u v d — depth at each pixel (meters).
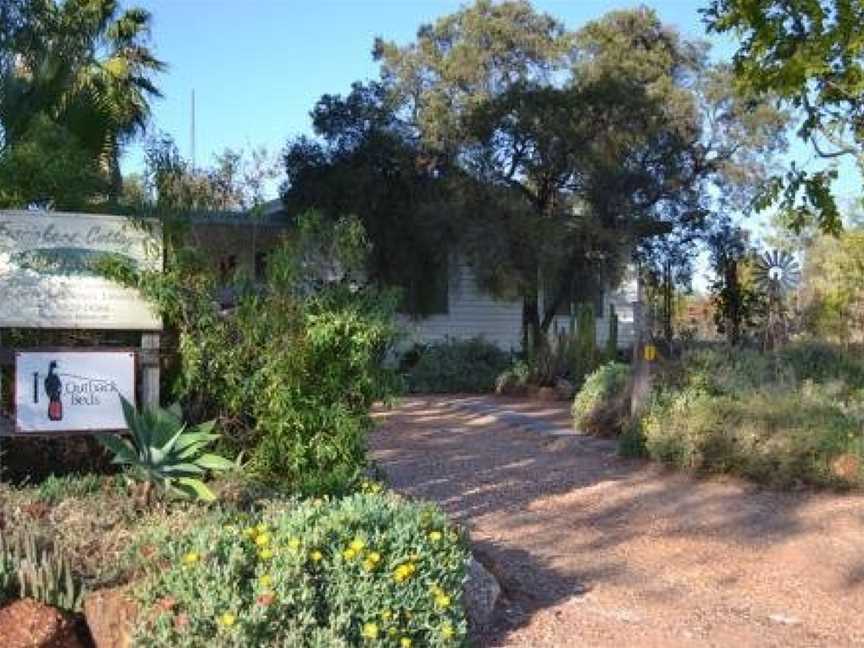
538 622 6.24
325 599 4.97
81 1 16.75
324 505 5.97
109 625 4.77
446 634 5.16
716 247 33.03
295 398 7.70
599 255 26.20
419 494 10.25
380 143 25.08
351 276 8.20
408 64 28.62
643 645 5.88
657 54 32.66
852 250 30.41
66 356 7.29
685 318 35.06
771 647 5.97
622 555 8.10
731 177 34.06
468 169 25.70
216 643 4.48
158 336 7.65
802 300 30.55
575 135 25.64
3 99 12.94
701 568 7.77
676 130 30.88
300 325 7.78
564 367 22.16
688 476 11.32
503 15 29.23
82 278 7.44
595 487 10.78
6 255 7.26
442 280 26.98
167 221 7.76
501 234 24.05
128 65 21.30
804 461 10.77
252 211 9.19
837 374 14.10
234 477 7.18
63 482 6.68
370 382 7.91
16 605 4.84
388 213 25.00
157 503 6.33
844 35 7.24
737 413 11.65
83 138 13.67
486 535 8.63
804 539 8.65
